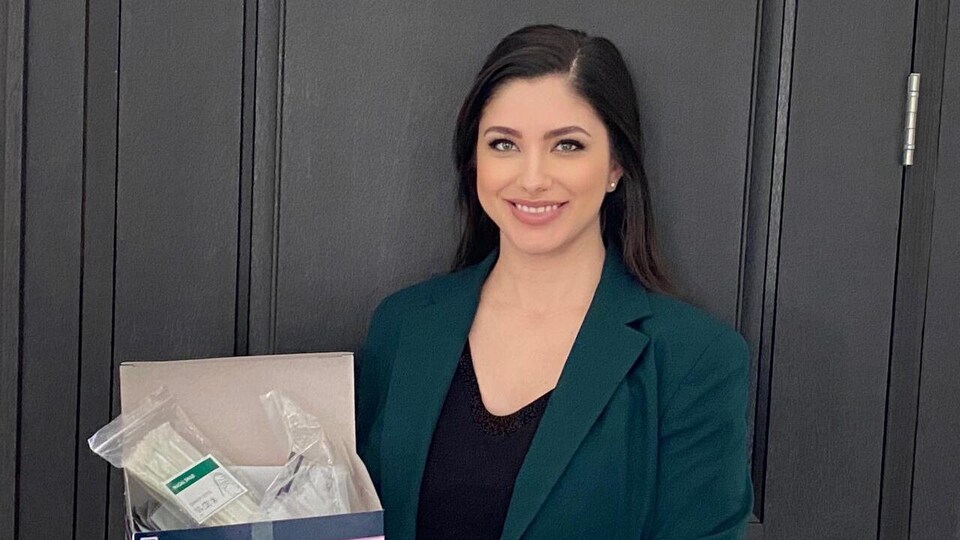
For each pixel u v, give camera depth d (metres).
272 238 1.22
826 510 1.27
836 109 1.23
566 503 1.03
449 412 1.10
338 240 1.23
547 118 1.05
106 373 1.21
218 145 1.20
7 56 1.16
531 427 1.07
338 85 1.21
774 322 1.25
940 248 1.24
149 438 0.93
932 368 1.26
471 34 1.21
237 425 1.00
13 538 1.21
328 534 0.88
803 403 1.26
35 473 1.21
